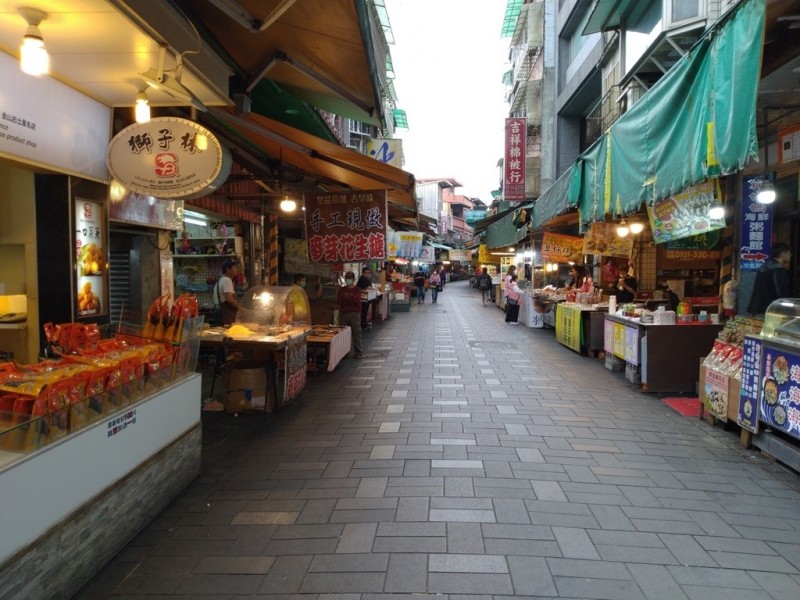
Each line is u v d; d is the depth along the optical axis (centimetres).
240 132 636
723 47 376
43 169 396
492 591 264
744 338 484
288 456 461
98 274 472
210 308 997
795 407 411
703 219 550
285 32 418
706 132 395
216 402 629
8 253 436
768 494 381
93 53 322
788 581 274
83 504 274
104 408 300
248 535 323
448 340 1226
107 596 266
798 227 748
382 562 291
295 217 1159
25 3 258
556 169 1942
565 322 1108
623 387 727
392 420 568
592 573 280
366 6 391
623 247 980
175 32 308
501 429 534
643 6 1049
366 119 644
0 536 219
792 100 503
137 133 385
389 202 938
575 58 1758
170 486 368
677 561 292
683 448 478
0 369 284
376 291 1597
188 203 705
